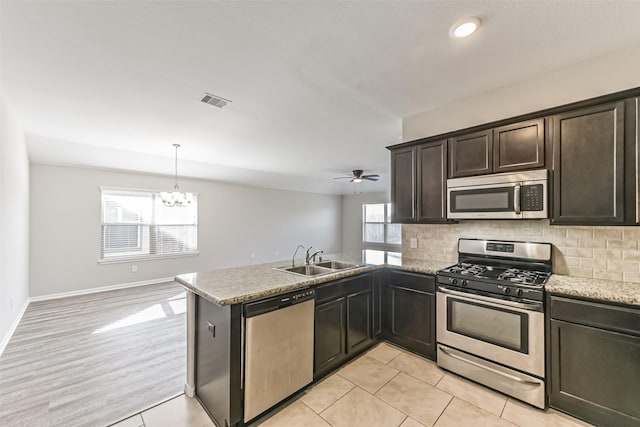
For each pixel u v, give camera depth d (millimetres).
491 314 2090
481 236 2666
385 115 3066
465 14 1555
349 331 2494
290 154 4898
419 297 2590
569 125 1997
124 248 5461
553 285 1922
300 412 1880
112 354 2764
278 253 8133
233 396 1684
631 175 1770
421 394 2062
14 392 2143
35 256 4523
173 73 2166
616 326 1642
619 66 1952
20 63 2008
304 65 2076
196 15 1534
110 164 5008
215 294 1740
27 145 4016
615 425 1654
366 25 1639
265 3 1454
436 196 2705
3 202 2801
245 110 2902
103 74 2172
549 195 2074
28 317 3785
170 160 5273
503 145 2297
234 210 7133
